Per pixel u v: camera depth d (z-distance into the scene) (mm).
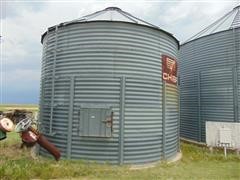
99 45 9969
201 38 15453
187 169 9383
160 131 10531
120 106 9680
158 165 9773
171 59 11477
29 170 7855
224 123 12531
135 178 7977
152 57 10461
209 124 12820
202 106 15141
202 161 10891
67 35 10406
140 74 10094
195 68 15820
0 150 12008
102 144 9594
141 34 10250
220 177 8320
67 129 9953
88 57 9992
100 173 8367
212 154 12039
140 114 9969
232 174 8750
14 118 14602
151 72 10375
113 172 8555
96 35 10023
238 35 13711
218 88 14359
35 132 9586
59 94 10320
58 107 10305
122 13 11398
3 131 9383
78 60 10086
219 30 14797
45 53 11609
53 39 10953
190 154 12086
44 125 11062
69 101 9984
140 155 9852
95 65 9906
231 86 13805
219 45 14438
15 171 7621
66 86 10156
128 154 9672
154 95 10414
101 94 9734
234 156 11562
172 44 11742
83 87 9891
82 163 9414
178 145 12508
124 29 10047
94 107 9602
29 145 9625
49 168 8133
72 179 7723
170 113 11289
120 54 9938
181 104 17156
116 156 9555
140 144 9883
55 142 10289
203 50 15297
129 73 9930
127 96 9820
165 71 10914
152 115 10281
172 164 10055
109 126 9477
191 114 16047
